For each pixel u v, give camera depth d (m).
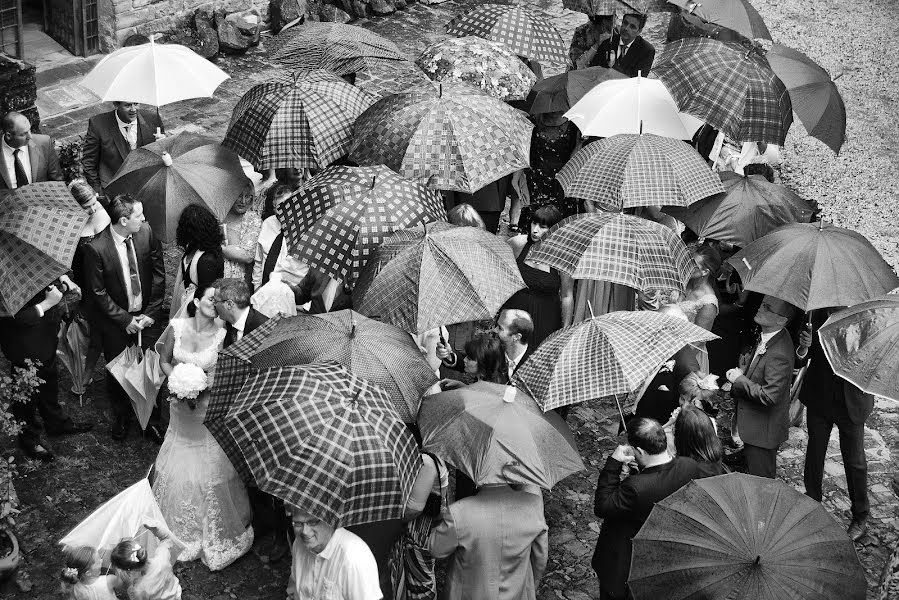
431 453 6.13
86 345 8.54
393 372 6.40
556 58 10.57
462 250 7.12
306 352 6.41
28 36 13.94
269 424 5.68
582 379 6.56
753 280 7.40
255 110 8.85
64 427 8.38
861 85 15.76
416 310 6.81
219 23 14.48
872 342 6.05
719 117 9.09
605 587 6.64
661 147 8.55
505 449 6.00
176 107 13.31
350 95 9.16
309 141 8.70
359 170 7.82
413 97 8.57
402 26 15.98
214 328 7.31
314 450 5.55
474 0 16.95
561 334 6.93
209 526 7.22
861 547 7.93
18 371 7.41
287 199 7.82
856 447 7.71
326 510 5.46
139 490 6.51
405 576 6.78
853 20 17.83
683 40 9.80
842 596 5.15
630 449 6.55
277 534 7.41
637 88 9.45
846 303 7.20
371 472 5.58
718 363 8.72
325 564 5.73
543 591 7.44
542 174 10.41
